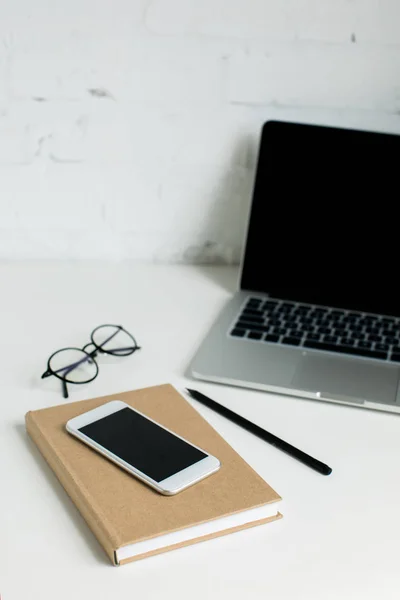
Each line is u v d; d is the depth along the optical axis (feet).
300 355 2.68
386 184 3.06
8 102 3.18
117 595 1.69
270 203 3.14
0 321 2.86
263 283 3.17
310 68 3.20
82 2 3.04
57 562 1.77
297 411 2.38
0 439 2.19
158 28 3.10
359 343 2.79
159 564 1.78
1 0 3.01
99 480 1.95
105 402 2.30
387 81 3.22
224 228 3.49
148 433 2.13
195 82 3.21
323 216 3.11
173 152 3.33
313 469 2.11
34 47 3.10
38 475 2.05
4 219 3.38
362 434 2.29
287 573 1.77
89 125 3.25
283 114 3.28
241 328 2.85
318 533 1.90
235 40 3.14
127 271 3.42
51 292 3.14
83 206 3.40
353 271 3.09
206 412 2.35
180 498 1.90
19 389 2.43
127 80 3.19
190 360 2.66
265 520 1.92
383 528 1.93
